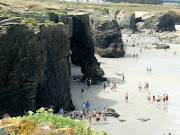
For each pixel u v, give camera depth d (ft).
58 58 112.68
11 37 86.28
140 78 187.42
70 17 167.63
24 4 181.27
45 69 102.06
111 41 260.62
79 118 112.06
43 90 101.40
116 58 259.60
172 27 479.00
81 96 144.25
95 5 577.02
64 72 119.34
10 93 87.81
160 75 197.36
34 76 91.91
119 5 636.07
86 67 177.58
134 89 160.97
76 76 181.98
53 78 108.68
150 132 102.22
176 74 201.46
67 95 120.57
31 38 89.97
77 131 42.93
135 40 362.94
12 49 86.99
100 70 176.35
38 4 194.08
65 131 40.91
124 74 197.26
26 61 89.71
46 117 48.29
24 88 90.58
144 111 125.18
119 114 119.96
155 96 148.77
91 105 130.11
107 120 111.86
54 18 150.82
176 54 286.46
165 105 134.62
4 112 85.81
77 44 185.16
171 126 108.78
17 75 88.53
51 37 105.81
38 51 91.61
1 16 102.94
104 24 257.75
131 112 123.24
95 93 150.82
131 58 261.44
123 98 143.43
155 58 264.11
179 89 162.91
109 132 99.86
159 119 115.96
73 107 123.65
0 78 85.76
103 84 170.19
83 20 178.19
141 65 232.32
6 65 86.12
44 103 102.47
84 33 179.73
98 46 263.29
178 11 585.63
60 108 112.98
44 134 37.55
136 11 510.99
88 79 172.65
